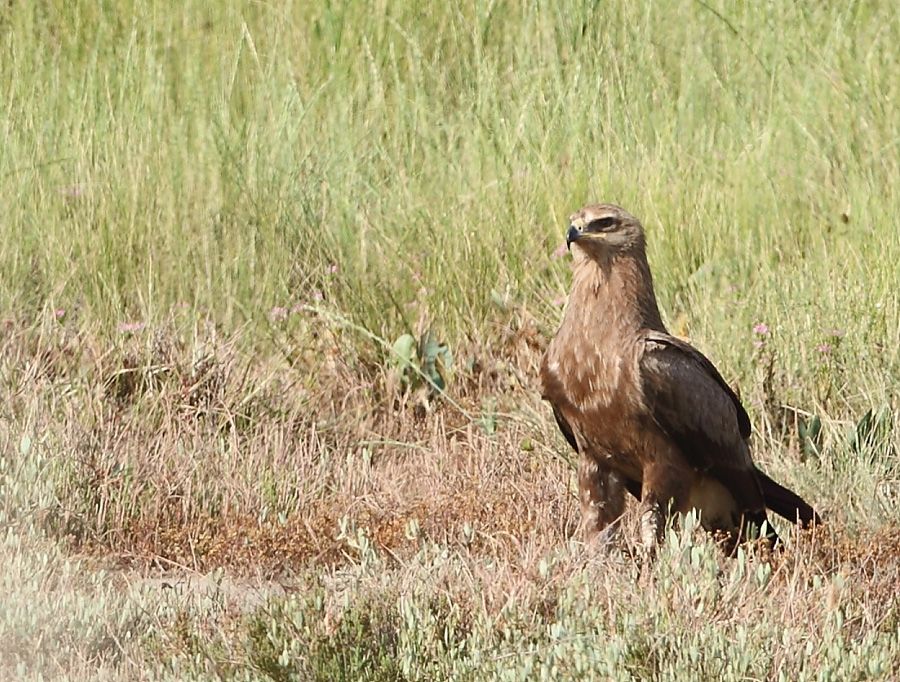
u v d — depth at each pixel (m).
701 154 25.80
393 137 26.55
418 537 15.74
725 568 14.57
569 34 28.19
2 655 12.58
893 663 12.02
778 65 28.06
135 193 23.44
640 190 24.28
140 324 20.86
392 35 29.27
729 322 20.91
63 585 13.99
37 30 28.23
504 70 28.77
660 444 15.59
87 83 26.17
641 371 15.37
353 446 19.67
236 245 23.41
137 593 13.72
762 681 11.48
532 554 14.15
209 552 15.85
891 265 21.55
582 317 15.72
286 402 20.30
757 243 23.70
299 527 16.28
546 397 16.19
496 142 25.73
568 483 17.53
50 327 20.77
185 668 12.09
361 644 12.20
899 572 14.94
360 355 21.70
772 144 26.06
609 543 15.34
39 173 24.14
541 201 24.23
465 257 22.84
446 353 21.34
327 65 28.02
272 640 12.10
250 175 24.20
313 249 23.39
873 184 24.58
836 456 18.28
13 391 18.77
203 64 27.91
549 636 12.16
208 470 17.72
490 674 11.62
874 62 27.64
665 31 29.36
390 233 23.80
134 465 17.33
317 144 25.73
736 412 16.20
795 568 14.02
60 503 16.33
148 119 25.19
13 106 25.94
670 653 11.73
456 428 20.14
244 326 21.80
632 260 15.64
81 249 22.69
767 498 16.31
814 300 20.98
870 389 19.33
